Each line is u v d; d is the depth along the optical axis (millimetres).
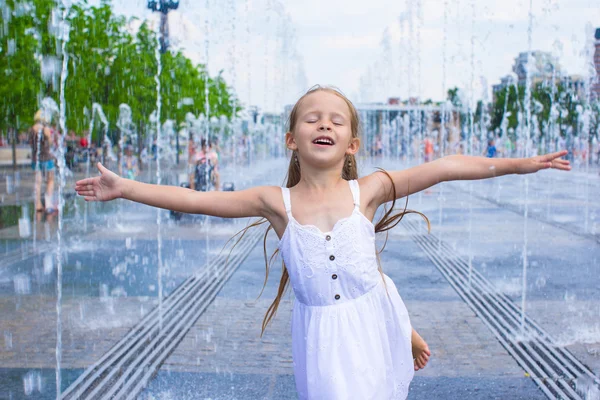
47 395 3580
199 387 3707
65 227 10172
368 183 2490
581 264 7121
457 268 6941
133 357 4211
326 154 2365
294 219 2377
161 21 16859
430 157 23406
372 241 2412
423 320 5000
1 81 14391
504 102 32688
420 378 3799
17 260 7445
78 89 16312
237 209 2459
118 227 10391
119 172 20219
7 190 15195
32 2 14055
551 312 5215
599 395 3559
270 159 33938
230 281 6465
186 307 5461
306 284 2322
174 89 24344
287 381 3801
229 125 34812
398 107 36531
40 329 4805
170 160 31891
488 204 13328
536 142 26328
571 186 18047
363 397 2188
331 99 2441
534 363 4039
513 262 7254
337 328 2270
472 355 4191
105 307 5426
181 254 7973
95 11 17172
